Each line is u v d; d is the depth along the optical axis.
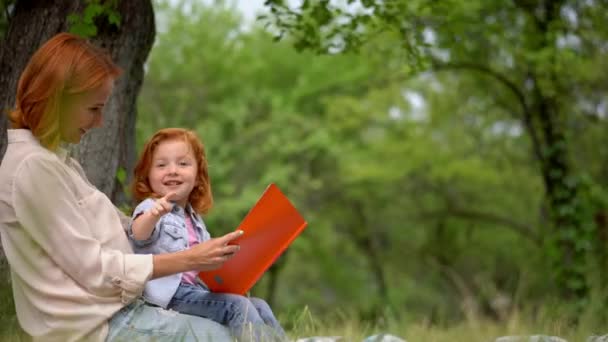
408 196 20.75
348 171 19.92
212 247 2.90
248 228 3.00
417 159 18.47
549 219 12.20
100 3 4.80
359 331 5.14
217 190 17.94
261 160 19.25
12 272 2.90
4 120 4.61
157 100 18.34
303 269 24.09
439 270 20.41
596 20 11.02
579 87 13.06
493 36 11.49
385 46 11.52
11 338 3.74
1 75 4.70
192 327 2.96
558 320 4.70
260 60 19.70
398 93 17.56
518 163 17.50
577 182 11.55
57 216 2.81
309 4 6.35
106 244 2.95
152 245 3.21
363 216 21.86
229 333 3.05
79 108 2.93
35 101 2.86
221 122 19.05
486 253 20.78
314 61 19.50
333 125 18.94
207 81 19.22
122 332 2.86
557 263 11.20
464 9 10.96
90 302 2.82
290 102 19.86
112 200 4.93
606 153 14.89
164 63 18.73
